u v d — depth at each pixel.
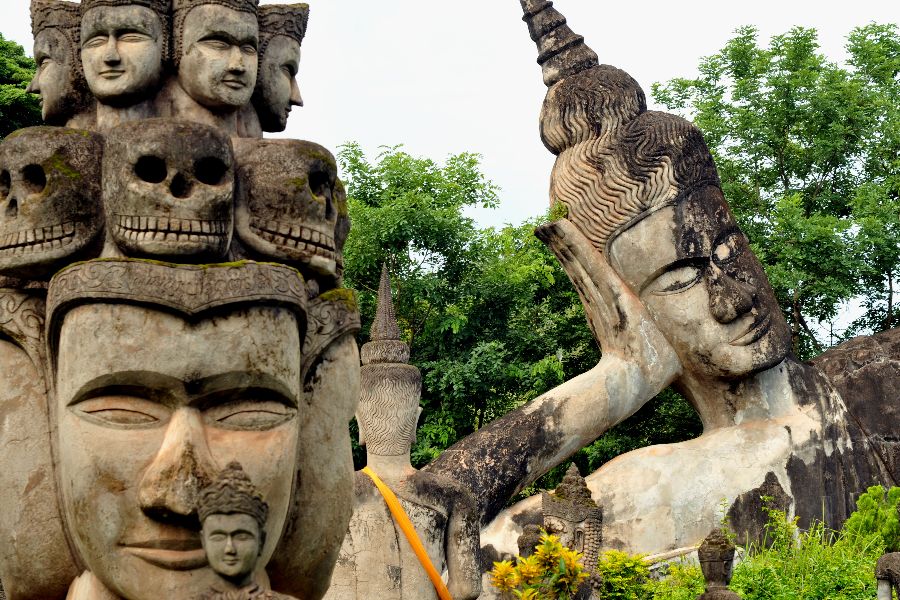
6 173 5.38
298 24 6.35
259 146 5.57
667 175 14.38
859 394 14.86
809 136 21.52
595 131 14.64
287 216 5.50
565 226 14.46
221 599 4.77
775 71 21.72
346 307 5.79
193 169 5.23
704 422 14.68
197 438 5.14
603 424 13.84
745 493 13.73
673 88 22.41
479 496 12.85
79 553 5.37
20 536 5.34
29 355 5.43
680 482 13.62
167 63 5.97
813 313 20.34
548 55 15.38
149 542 5.06
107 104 5.94
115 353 5.08
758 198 21.09
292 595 5.76
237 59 5.93
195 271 5.15
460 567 9.64
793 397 14.41
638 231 14.31
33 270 5.33
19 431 5.38
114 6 5.87
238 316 5.20
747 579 11.70
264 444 5.25
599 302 14.37
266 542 5.20
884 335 15.61
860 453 14.45
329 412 5.75
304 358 5.65
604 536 13.19
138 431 5.14
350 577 9.26
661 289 14.32
